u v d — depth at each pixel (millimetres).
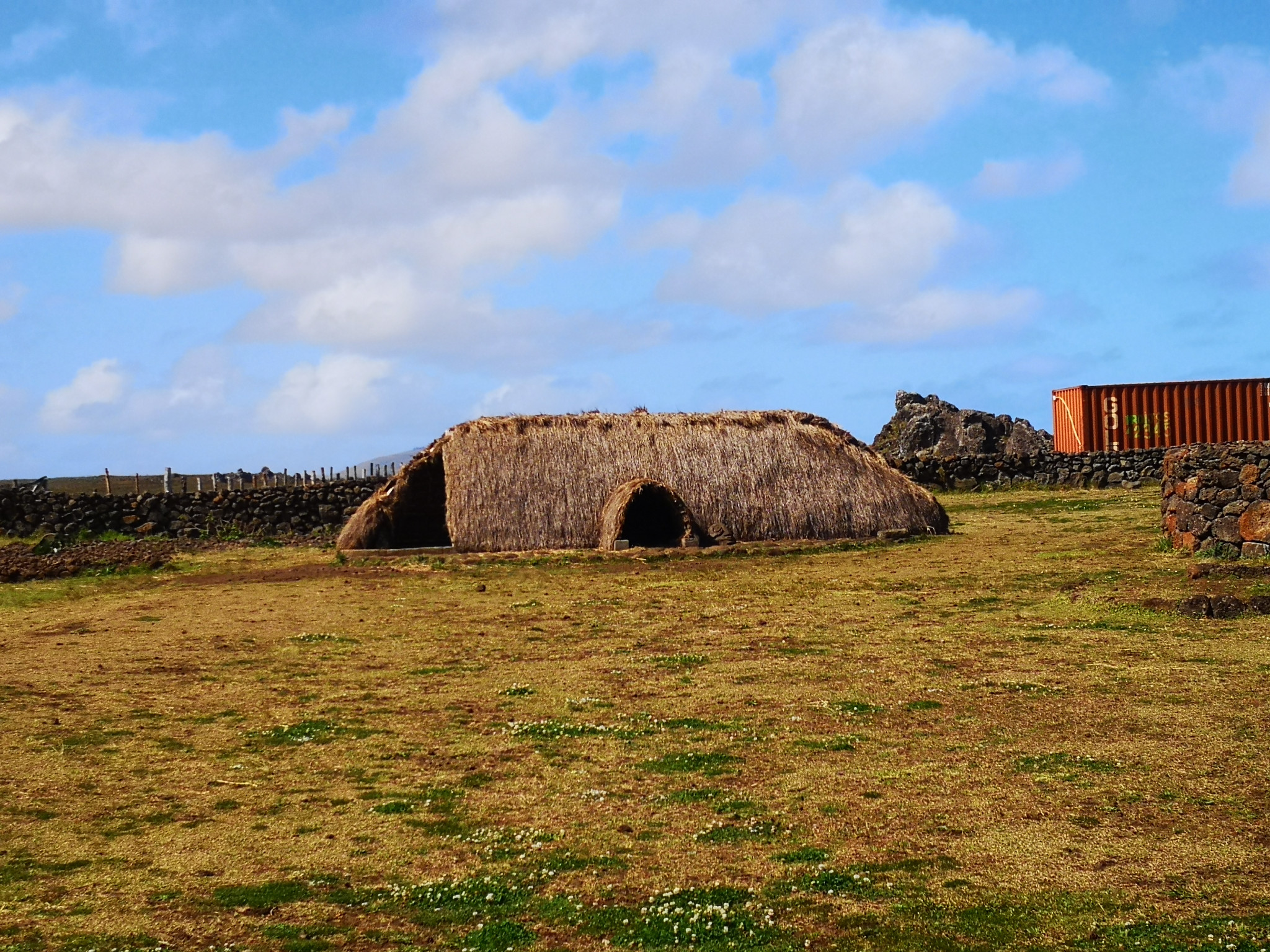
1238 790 10328
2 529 37125
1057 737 12164
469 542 29156
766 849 9688
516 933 8336
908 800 10609
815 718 13430
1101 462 42219
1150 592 19234
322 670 17281
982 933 7965
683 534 29281
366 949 8164
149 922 8664
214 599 24500
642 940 8141
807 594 22328
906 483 31469
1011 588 21281
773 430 31922
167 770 12430
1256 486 21547
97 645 19656
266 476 46938
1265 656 14875
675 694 14914
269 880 9461
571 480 30109
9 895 9227
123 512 37625
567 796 11203
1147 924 7934
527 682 16016
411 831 10461
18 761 12844
